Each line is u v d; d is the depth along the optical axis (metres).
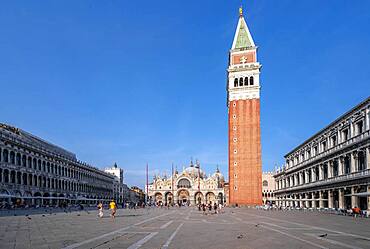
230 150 134.38
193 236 27.05
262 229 33.59
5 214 60.50
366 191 66.69
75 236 26.48
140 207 149.25
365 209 69.62
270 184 184.50
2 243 22.31
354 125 73.94
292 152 131.88
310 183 104.44
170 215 67.25
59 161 129.00
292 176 130.62
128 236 26.81
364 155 69.00
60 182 129.12
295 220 49.06
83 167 156.88
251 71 137.75
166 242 23.23
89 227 35.22
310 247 21.09
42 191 112.69
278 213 77.00
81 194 151.88
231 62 141.00
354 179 70.69
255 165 131.25
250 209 108.44
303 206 112.12
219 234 28.64
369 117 66.38
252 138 133.12
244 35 143.50
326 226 37.47
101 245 21.62
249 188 130.25
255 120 134.25
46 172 116.88
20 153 100.00
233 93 137.62
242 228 34.84
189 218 55.41
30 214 62.09
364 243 22.92
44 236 26.38
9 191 92.38
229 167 134.50
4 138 90.69
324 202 93.44
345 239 25.19
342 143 79.06
